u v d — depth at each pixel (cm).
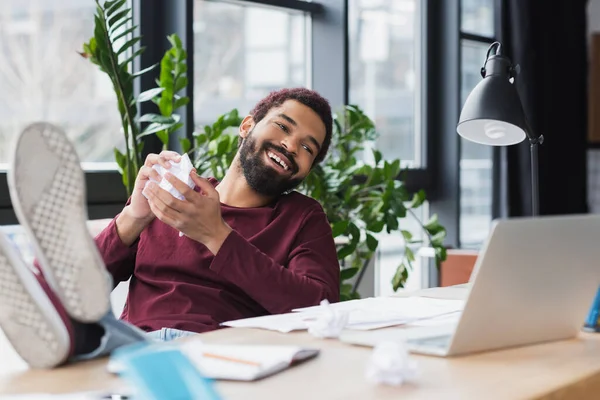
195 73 360
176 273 194
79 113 317
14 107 298
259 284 182
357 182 418
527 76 497
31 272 125
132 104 269
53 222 120
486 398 106
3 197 281
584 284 144
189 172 179
